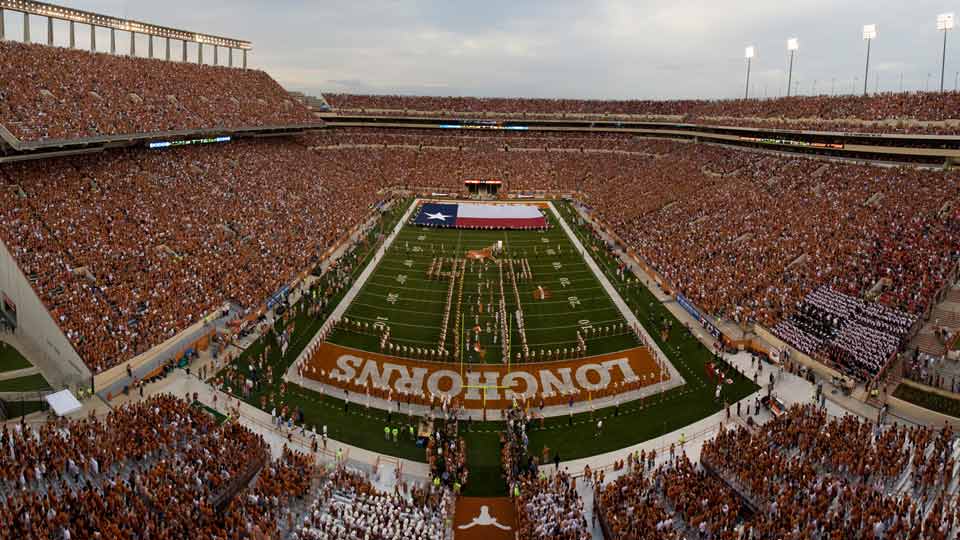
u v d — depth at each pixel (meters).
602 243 76.38
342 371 41.97
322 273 62.12
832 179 73.44
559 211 97.38
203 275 51.19
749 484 28.22
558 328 49.88
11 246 43.66
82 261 45.91
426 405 38.22
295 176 87.25
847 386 39.06
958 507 25.39
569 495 28.34
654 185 96.25
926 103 76.38
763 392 39.78
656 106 124.56
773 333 45.66
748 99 109.00
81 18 75.50
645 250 68.56
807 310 47.44
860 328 43.94
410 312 52.72
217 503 26.56
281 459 30.84
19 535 22.44
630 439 35.16
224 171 76.56
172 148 75.94
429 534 25.75
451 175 113.06
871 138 76.12
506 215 91.50
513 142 126.69
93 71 71.19
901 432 31.44
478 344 46.34
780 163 86.56
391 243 75.56
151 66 82.50
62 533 22.86
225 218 63.88
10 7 66.44
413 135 127.44
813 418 32.78
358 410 37.47
